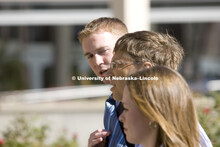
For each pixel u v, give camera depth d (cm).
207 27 1894
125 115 293
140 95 280
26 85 2020
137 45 348
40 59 2064
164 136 277
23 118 1048
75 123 1201
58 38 2023
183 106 285
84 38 409
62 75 2019
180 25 1855
